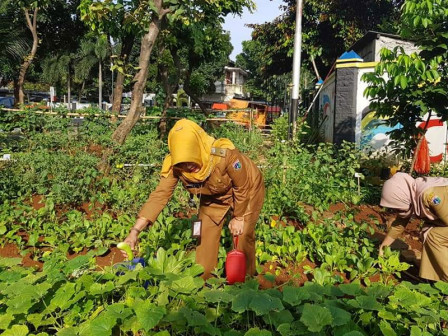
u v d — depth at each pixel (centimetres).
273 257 505
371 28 2312
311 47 2431
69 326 318
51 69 5075
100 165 836
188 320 296
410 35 711
